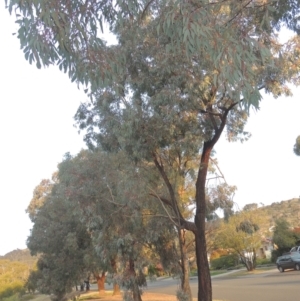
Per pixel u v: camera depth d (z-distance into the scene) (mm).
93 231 18406
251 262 54562
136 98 14195
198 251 16172
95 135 16719
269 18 8773
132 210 17344
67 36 7570
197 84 13078
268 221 59375
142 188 16781
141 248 18000
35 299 51688
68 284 31234
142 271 18094
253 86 7062
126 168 17141
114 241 17578
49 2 7145
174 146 15203
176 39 8117
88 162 17938
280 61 12938
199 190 16391
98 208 17594
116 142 16047
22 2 6988
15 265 76062
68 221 30484
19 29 7211
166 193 17828
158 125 13969
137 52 13180
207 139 15453
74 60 8086
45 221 32156
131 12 8930
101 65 8500
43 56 7418
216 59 7113
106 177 17547
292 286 27328
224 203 19000
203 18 7223
